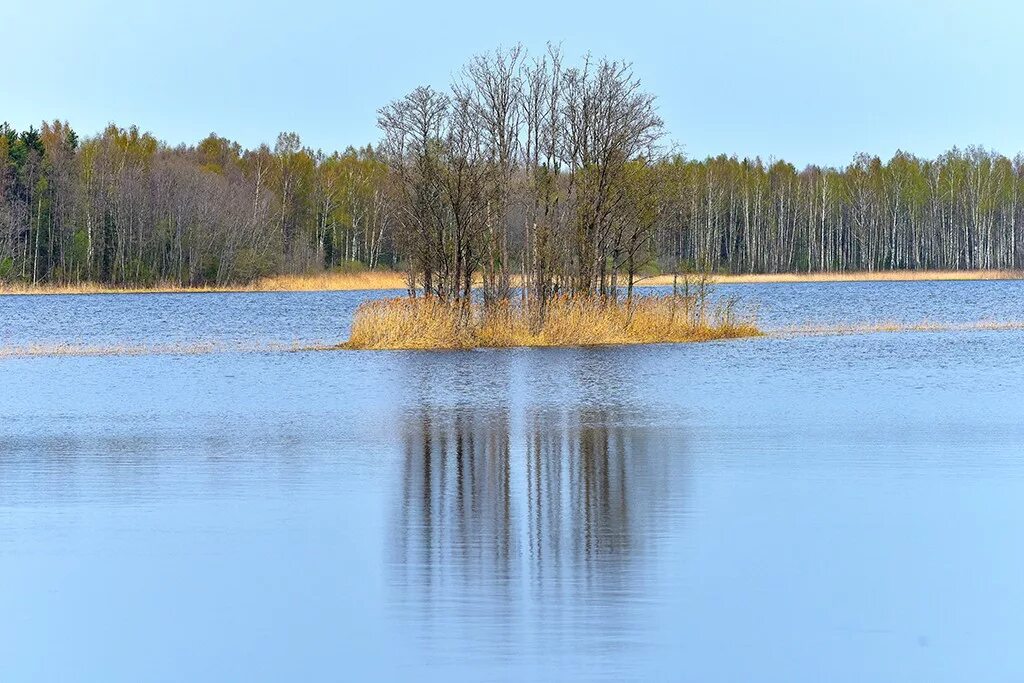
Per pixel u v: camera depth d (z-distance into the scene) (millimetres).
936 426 84375
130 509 59000
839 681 36750
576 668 37594
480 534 53438
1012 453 72688
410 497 61344
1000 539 51844
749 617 42031
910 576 46656
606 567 47938
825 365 131125
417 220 164500
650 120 168125
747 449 74938
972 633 40656
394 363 135750
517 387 111500
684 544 51344
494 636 40312
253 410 96312
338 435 82562
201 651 39750
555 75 167875
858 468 68062
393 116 165000
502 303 161375
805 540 51875
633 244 169750
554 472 67938
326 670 37906
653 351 149250
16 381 118875
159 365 135125
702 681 36625
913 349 151625
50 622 42719
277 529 54719
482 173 162250
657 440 79062
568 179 169500
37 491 63281
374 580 46625
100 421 90438
